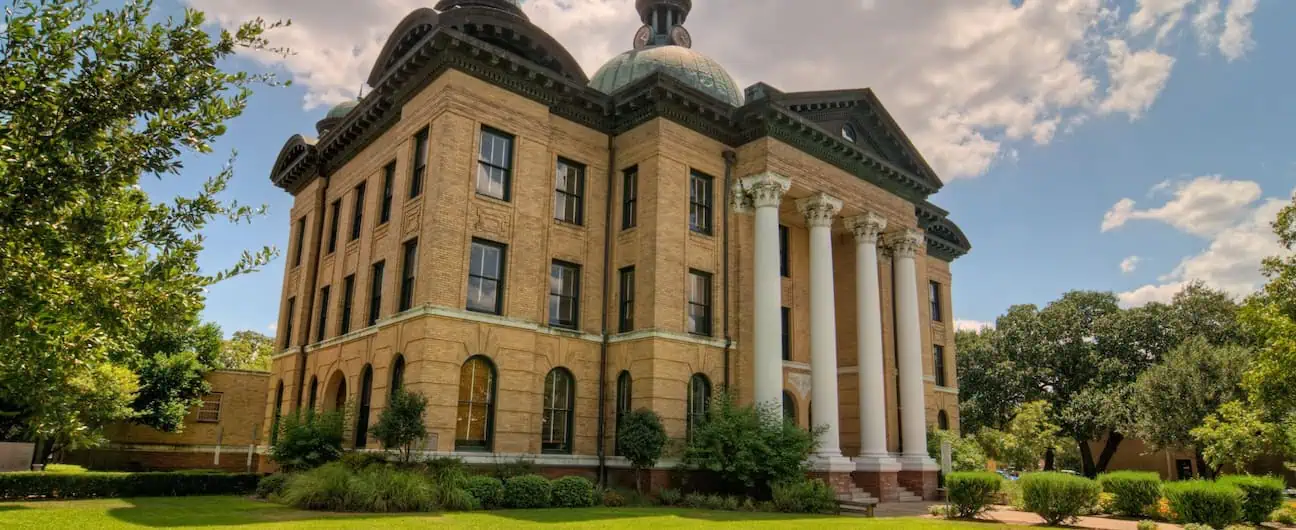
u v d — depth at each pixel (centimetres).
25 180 641
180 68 729
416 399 1947
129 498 2011
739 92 3225
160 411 3400
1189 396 3912
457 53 2228
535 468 2167
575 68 2548
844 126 2983
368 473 1822
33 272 646
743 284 2614
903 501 2741
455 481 1830
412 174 2334
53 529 1264
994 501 2206
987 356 5756
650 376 2309
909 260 3173
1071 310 5544
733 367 2548
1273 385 2105
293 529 1313
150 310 740
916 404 3030
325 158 3048
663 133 2498
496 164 2309
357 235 2734
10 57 649
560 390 2361
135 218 777
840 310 3188
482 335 2152
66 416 779
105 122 683
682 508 2069
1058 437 5462
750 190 2638
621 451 2234
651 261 2406
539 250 2350
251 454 3209
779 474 2266
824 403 2597
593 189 2553
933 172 3303
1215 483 2030
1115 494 2225
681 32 3541
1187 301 5288
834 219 3067
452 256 2128
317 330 2877
